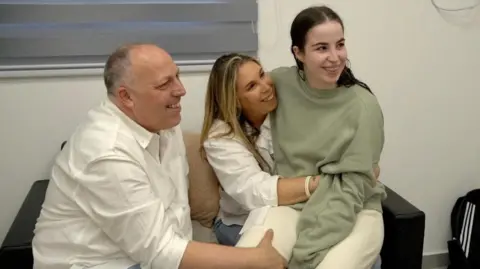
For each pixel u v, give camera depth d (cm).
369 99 145
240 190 153
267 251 133
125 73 129
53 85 182
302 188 148
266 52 193
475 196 219
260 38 191
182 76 190
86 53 179
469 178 226
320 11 142
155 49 131
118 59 130
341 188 144
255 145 162
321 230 140
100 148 126
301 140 153
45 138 187
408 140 215
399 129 212
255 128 163
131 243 128
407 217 151
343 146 144
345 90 147
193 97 193
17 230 145
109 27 181
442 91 211
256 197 151
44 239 136
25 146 187
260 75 154
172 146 152
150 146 141
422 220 152
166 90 131
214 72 156
